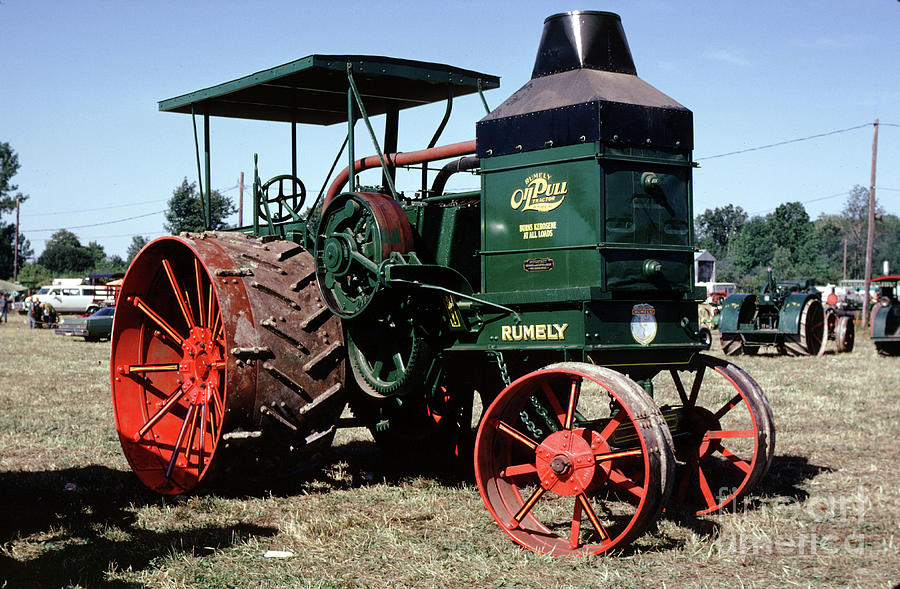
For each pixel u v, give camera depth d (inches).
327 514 207.6
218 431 213.3
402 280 207.5
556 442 180.5
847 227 4623.5
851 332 810.8
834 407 400.8
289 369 217.0
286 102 307.9
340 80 271.9
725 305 754.8
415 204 243.4
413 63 255.3
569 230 193.3
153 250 248.2
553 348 192.2
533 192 199.6
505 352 206.1
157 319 252.4
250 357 211.3
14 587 157.0
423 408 259.1
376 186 256.8
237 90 273.9
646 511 167.6
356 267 229.1
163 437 252.8
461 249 230.8
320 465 241.3
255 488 235.6
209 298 245.4
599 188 189.0
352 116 243.3
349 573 165.5
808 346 743.1
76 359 733.9
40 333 1221.7
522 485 239.9
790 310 725.3
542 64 211.9
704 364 222.4
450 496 227.5
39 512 213.0
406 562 171.8
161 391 261.1
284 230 283.6
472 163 249.4
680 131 202.7
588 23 207.3
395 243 219.0
